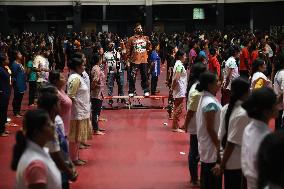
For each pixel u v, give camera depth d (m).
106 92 15.54
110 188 6.39
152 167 7.36
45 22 37.44
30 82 12.95
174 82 9.35
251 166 3.36
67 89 7.02
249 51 12.27
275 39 19.67
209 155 4.88
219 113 4.79
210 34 31.16
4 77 9.39
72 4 35.72
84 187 6.44
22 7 36.62
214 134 4.75
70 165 4.36
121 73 12.94
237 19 36.66
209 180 4.96
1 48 18.89
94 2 36.09
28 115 3.17
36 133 3.14
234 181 4.39
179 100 9.56
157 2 36.06
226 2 35.28
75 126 7.04
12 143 9.05
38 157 3.10
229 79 10.26
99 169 7.28
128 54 13.34
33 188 2.97
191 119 6.03
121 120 11.17
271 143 2.29
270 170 2.29
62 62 19.41
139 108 12.77
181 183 6.55
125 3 36.16
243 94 4.11
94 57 9.34
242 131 4.09
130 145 8.77
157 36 31.45
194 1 35.91
